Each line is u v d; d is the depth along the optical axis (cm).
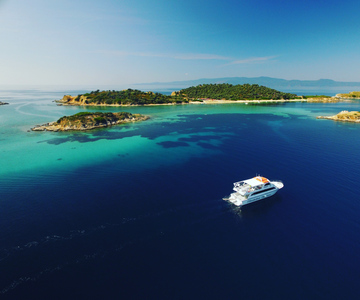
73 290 2684
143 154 7781
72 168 6538
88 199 4744
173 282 2812
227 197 4819
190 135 10656
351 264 3111
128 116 15350
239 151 7981
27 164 6850
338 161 6800
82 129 12031
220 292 2680
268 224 3984
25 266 3016
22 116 16350
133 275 2909
